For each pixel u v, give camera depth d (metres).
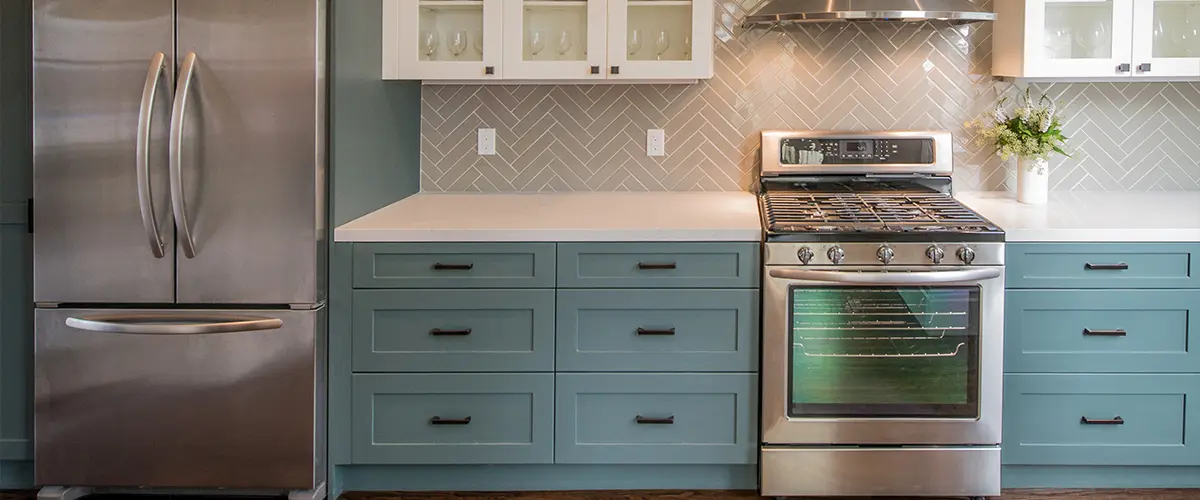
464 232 2.95
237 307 2.88
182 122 2.72
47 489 2.99
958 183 3.79
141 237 2.83
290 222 2.82
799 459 3.02
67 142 2.81
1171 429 3.04
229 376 2.89
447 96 3.83
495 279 2.97
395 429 3.05
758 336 3.00
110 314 2.88
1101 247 2.96
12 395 3.07
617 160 3.84
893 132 3.69
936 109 3.76
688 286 2.98
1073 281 2.97
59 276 2.85
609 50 3.43
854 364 2.96
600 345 3.01
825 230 2.89
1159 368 3.00
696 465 3.12
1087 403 3.03
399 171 3.59
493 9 3.42
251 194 2.80
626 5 3.42
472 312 3.00
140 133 2.70
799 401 2.98
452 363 3.01
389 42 3.40
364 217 3.14
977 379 2.96
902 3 3.27
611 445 3.05
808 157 3.69
